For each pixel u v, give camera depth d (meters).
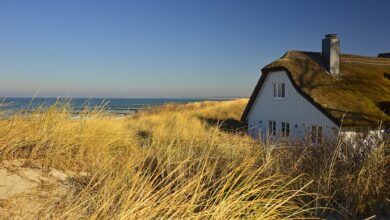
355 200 3.99
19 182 3.13
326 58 19.25
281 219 3.09
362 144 5.04
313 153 5.09
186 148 4.74
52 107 4.63
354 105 16.16
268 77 20.61
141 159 4.06
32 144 3.84
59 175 3.51
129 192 2.95
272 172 4.27
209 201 3.29
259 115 21.45
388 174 4.41
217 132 5.59
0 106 4.16
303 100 17.81
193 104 36.03
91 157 4.14
